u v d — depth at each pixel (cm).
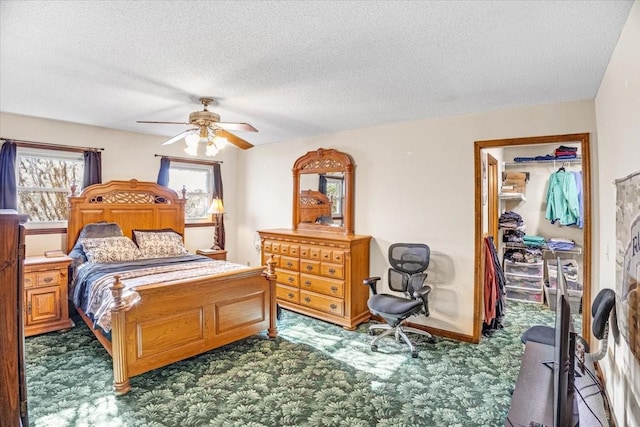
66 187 444
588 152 302
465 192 363
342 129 450
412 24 186
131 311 259
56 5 172
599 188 290
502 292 407
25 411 129
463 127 364
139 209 482
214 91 301
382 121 404
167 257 436
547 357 234
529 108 328
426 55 225
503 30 191
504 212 546
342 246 400
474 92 294
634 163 171
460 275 366
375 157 428
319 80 271
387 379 282
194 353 296
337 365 305
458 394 261
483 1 164
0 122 388
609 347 230
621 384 197
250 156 588
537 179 545
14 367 125
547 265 530
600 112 276
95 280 329
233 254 608
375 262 429
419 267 363
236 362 308
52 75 268
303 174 498
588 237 300
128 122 428
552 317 441
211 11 176
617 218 205
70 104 348
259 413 235
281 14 178
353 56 228
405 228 404
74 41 211
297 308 446
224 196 593
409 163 400
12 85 292
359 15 178
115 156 473
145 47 219
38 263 366
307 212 493
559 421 137
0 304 122
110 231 437
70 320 387
